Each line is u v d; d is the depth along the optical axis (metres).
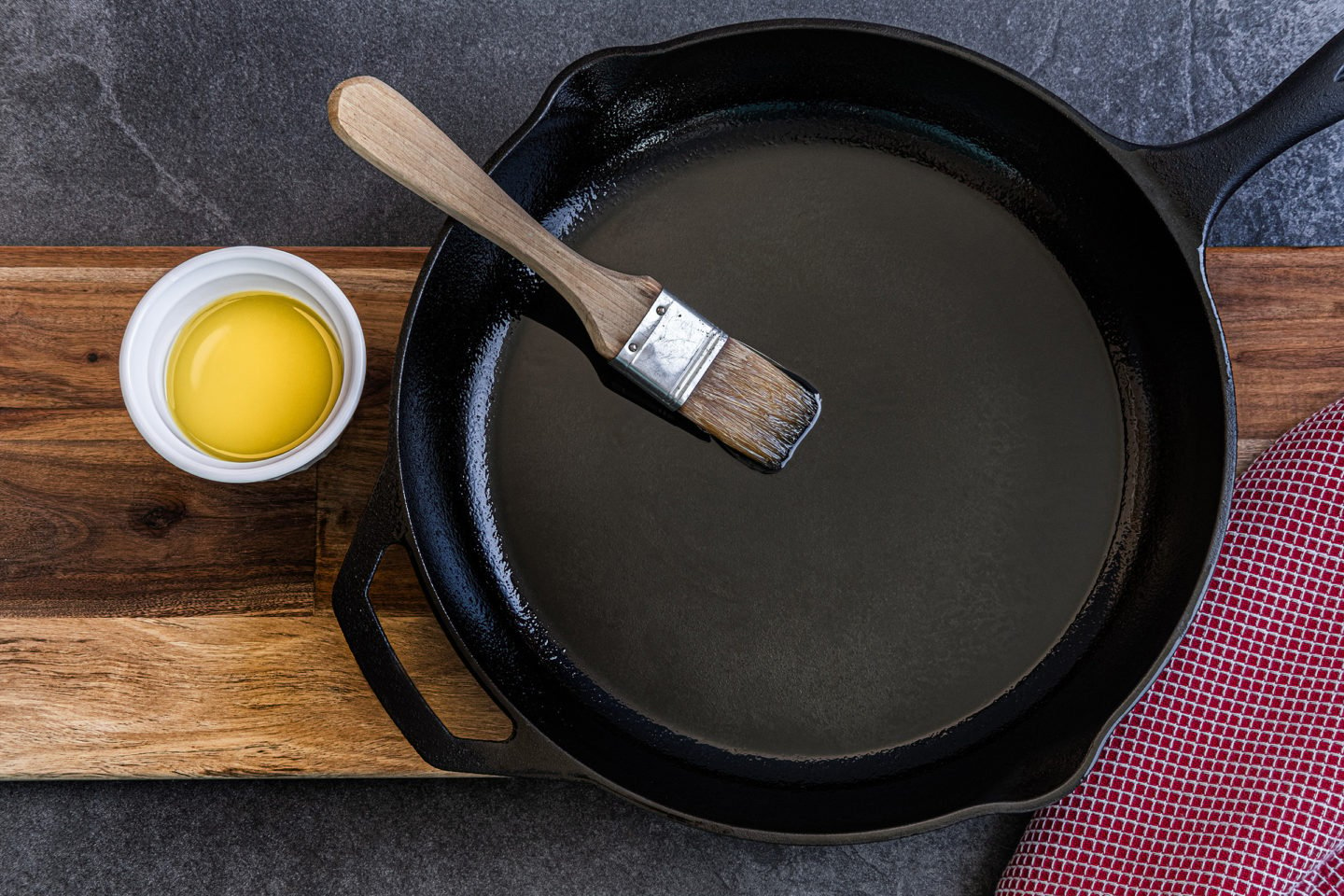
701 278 0.75
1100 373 0.74
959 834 0.75
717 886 0.76
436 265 0.71
